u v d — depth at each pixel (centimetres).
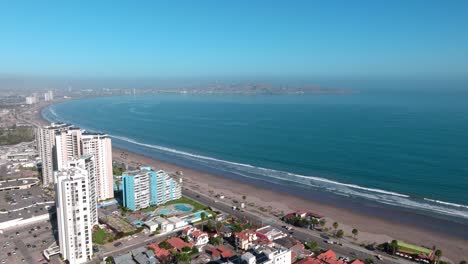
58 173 18688
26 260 19062
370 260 18600
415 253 19425
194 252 19812
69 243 18300
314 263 17962
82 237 18562
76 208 18162
